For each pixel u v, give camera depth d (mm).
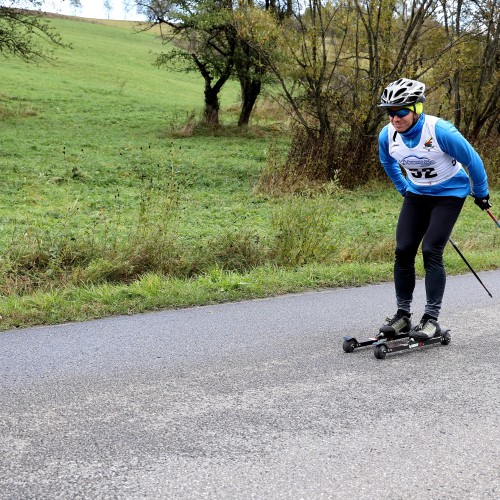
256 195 14000
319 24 15977
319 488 2787
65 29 60469
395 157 4727
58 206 11891
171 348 4832
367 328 5484
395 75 15766
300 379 4180
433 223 4777
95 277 6918
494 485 2844
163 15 25328
